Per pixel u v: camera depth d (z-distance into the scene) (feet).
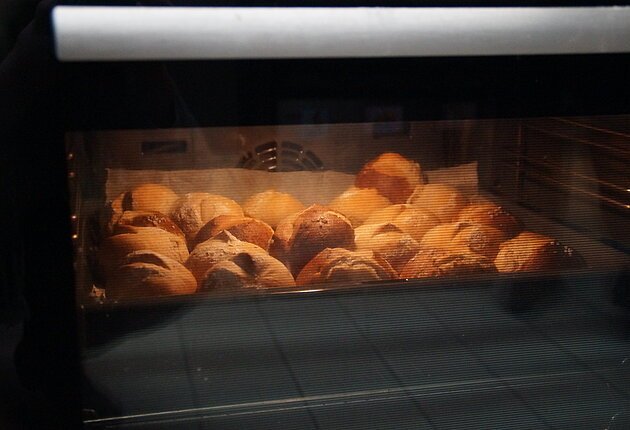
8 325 1.80
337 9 1.65
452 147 1.93
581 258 2.08
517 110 1.88
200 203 1.93
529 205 2.04
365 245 2.03
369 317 2.01
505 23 1.70
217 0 1.63
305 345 2.00
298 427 2.02
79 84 1.69
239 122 1.79
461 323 2.05
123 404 1.92
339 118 1.82
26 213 1.75
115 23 1.58
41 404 1.86
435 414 2.07
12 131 1.71
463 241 2.03
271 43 1.64
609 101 1.88
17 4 1.61
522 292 2.06
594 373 2.11
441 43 1.69
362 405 2.04
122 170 1.81
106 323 1.88
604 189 2.02
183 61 1.69
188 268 1.96
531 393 2.10
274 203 1.97
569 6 1.73
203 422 1.97
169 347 1.94
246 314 1.97
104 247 1.89
